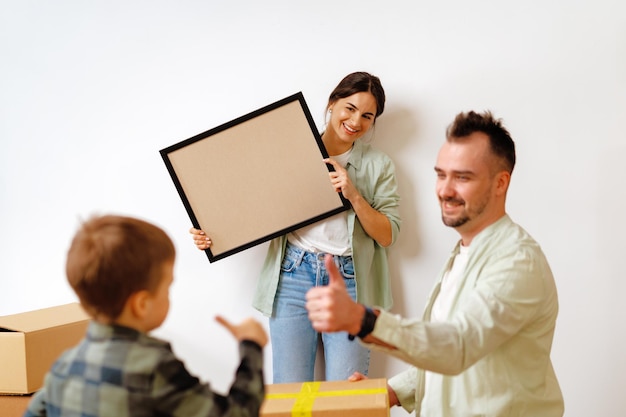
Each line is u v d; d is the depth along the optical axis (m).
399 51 2.96
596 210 2.89
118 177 3.16
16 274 3.27
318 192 2.81
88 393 1.40
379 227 2.82
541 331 1.82
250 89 3.05
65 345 2.64
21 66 3.21
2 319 2.72
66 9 3.16
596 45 2.86
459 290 1.82
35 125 3.22
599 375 2.92
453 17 2.92
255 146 2.81
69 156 3.20
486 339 1.61
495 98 2.92
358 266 2.86
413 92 2.96
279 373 2.90
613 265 2.89
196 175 2.82
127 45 3.13
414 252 3.01
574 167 2.89
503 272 1.72
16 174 3.25
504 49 2.90
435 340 1.54
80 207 3.20
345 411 1.85
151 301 1.48
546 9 2.88
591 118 2.88
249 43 3.04
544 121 2.90
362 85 2.79
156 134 3.12
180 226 3.13
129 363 1.39
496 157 1.82
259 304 2.93
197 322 3.13
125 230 1.46
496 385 1.78
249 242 2.82
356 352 2.85
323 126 3.00
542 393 1.83
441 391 1.83
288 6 3.00
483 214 1.85
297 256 2.86
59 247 3.23
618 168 2.87
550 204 2.92
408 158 2.98
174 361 1.42
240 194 2.82
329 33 2.99
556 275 2.93
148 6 3.10
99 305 1.45
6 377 2.54
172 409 1.39
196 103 3.09
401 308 3.02
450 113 2.94
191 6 3.07
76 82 3.17
